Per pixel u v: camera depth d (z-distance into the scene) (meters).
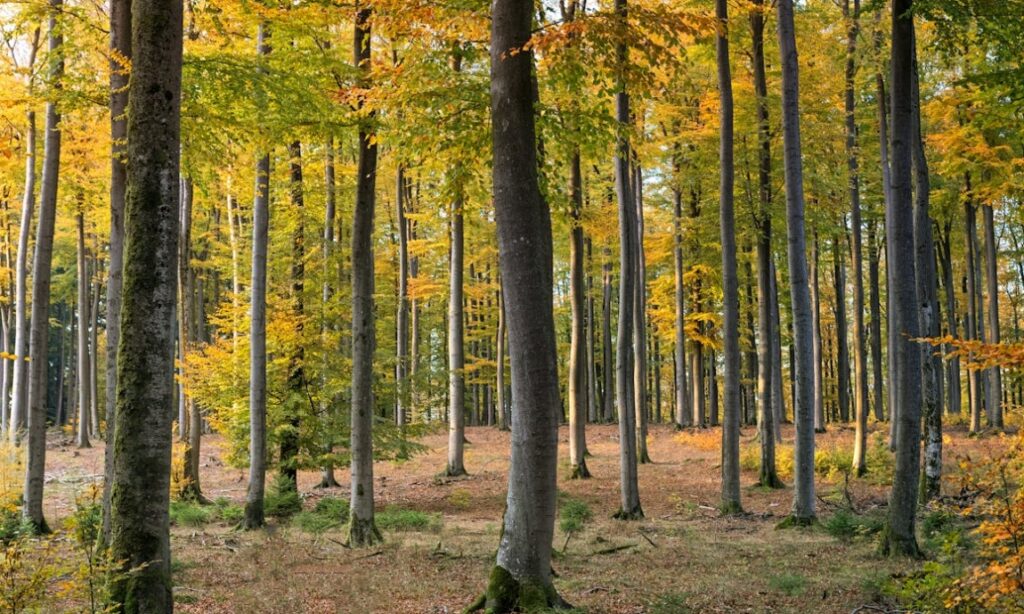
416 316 27.80
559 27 7.07
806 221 19.08
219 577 9.00
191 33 11.06
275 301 15.95
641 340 21.48
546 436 6.96
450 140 9.14
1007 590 4.39
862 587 7.78
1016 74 9.77
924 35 15.10
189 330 18.64
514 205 6.99
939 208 24.02
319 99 9.81
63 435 35.22
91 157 16.09
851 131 19.33
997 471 5.07
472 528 13.00
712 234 20.44
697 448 23.91
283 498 14.93
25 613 5.18
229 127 9.65
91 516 8.80
